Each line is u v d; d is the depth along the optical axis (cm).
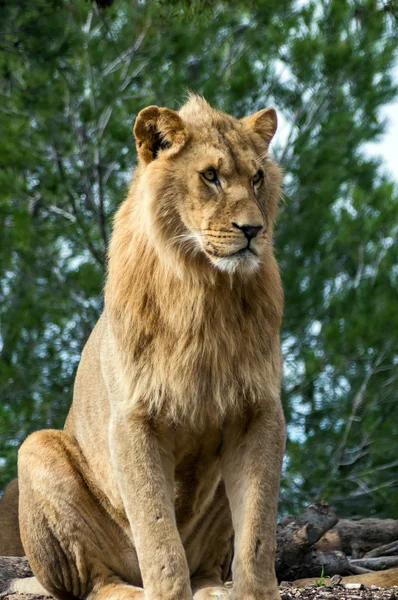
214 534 754
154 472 648
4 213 1984
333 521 970
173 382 652
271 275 675
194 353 650
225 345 652
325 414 1978
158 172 661
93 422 732
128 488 646
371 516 1841
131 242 675
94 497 740
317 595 716
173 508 652
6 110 1995
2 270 1980
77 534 723
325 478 1833
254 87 1992
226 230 633
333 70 1956
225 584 812
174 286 650
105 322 709
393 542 1077
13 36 1512
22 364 1967
